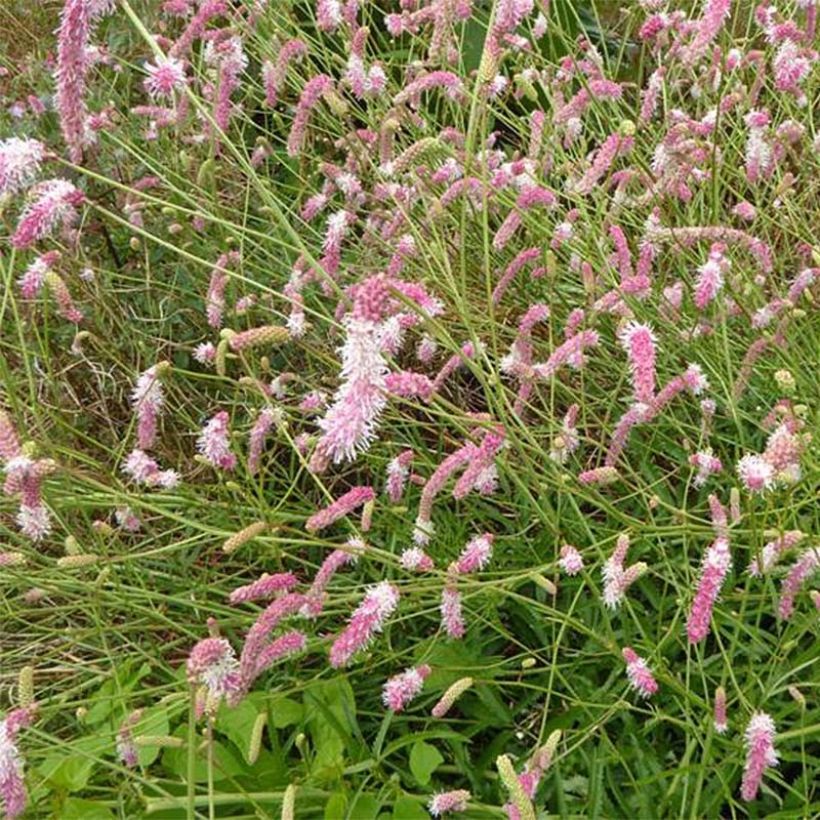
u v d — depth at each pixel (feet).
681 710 2.26
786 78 2.63
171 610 2.58
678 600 2.15
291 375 2.60
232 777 2.07
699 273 2.42
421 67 3.01
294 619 2.31
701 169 2.90
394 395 2.11
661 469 2.72
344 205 2.91
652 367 2.02
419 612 2.23
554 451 2.30
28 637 2.55
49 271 2.36
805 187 3.08
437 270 2.67
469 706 2.34
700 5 3.49
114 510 2.62
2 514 2.66
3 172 2.01
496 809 1.97
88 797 2.18
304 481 2.85
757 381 2.65
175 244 3.05
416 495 2.66
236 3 3.48
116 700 2.19
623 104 3.37
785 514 2.05
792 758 2.10
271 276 2.97
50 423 2.86
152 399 2.26
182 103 2.82
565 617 2.14
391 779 2.10
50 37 3.80
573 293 2.92
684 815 2.10
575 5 4.02
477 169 2.69
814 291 2.61
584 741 2.22
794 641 2.10
